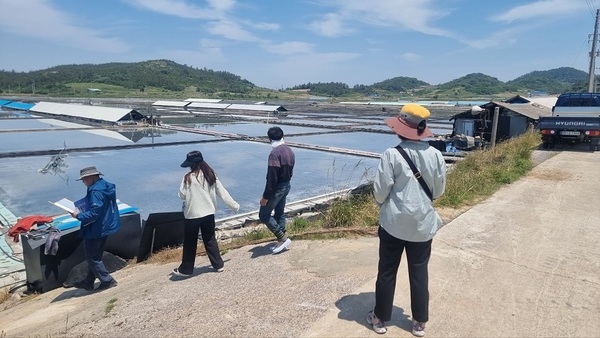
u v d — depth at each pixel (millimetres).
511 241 5875
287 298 4402
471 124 20984
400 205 3256
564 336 3469
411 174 3242
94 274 6113
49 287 6812
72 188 13594
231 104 66812
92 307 5172
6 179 14766
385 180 3262
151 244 7809
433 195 3361
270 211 5855
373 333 3584
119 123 35125
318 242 6375
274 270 5371
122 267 7586
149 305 4734
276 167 5613
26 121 39000
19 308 6117
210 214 5625
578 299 4117
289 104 77938
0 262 7875
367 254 5609
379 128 34094
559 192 9031
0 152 19859
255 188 13656
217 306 4398
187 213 5582
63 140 25422
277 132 5781
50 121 39219
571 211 7488
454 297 4191
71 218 7551
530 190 9250
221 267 5719
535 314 3836
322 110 59938
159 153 20719
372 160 18906
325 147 22359
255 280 5070
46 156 19578
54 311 5422
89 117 39562
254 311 4168
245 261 6004
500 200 8336
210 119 44219
